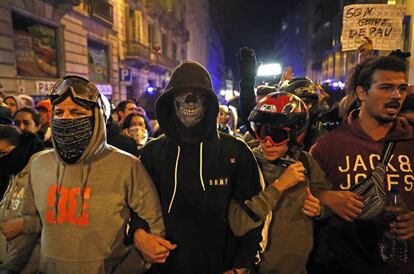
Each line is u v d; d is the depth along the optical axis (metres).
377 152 1.59
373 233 1.58
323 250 1.84
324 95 3.01
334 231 1.71
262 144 1.66
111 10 16.39
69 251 1.35
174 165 1.48
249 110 2.21
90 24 14.09
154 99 5.69
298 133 1.61
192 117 1.44
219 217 1.47
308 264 1.86
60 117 1.35
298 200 1.63
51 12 10.86
